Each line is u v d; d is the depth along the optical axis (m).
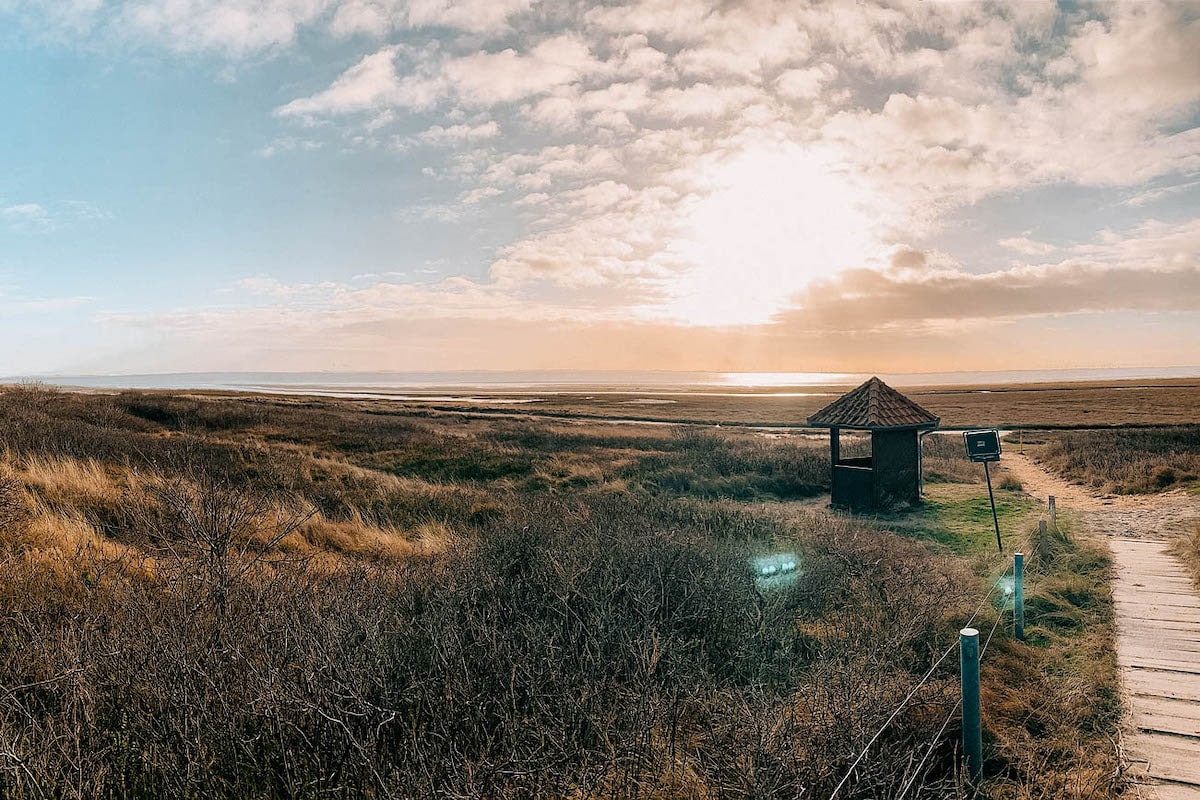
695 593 7.99
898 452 18.50
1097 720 6.26
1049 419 58.66
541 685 5.47
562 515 12.23
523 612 7.21
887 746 4.93
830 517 15.84
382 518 14.23
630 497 15.44
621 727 5.20
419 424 40.28
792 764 4.61
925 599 8.62
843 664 6.68
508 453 26.36
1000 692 6.59
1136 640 8.24
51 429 17.17
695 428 45.06
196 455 16.45
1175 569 11.58
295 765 4.06
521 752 4.61
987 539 14.74
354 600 6.64
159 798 3.95
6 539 8.03
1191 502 17.95
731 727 5.10
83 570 7.27
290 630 5.53
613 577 8.31
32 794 3.57
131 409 30.03
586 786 4.41
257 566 7.82
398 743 4.57
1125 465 23.62
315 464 18.91
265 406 39.25
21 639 5.27
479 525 13.94
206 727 4.25
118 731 4.29
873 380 19.42
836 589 9.47
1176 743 5.83
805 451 27.89
